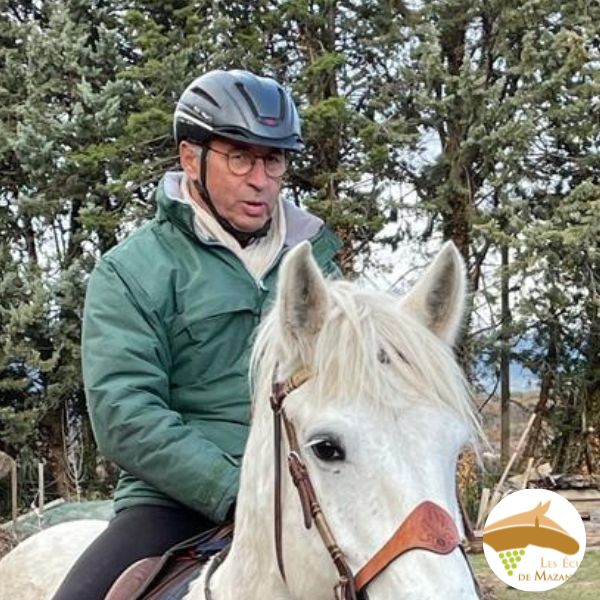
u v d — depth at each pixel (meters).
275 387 2.07
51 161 17.72
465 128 18.02
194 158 2.81
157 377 2.61
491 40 18.88
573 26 18.33
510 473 17.92
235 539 2.29
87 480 18.59
